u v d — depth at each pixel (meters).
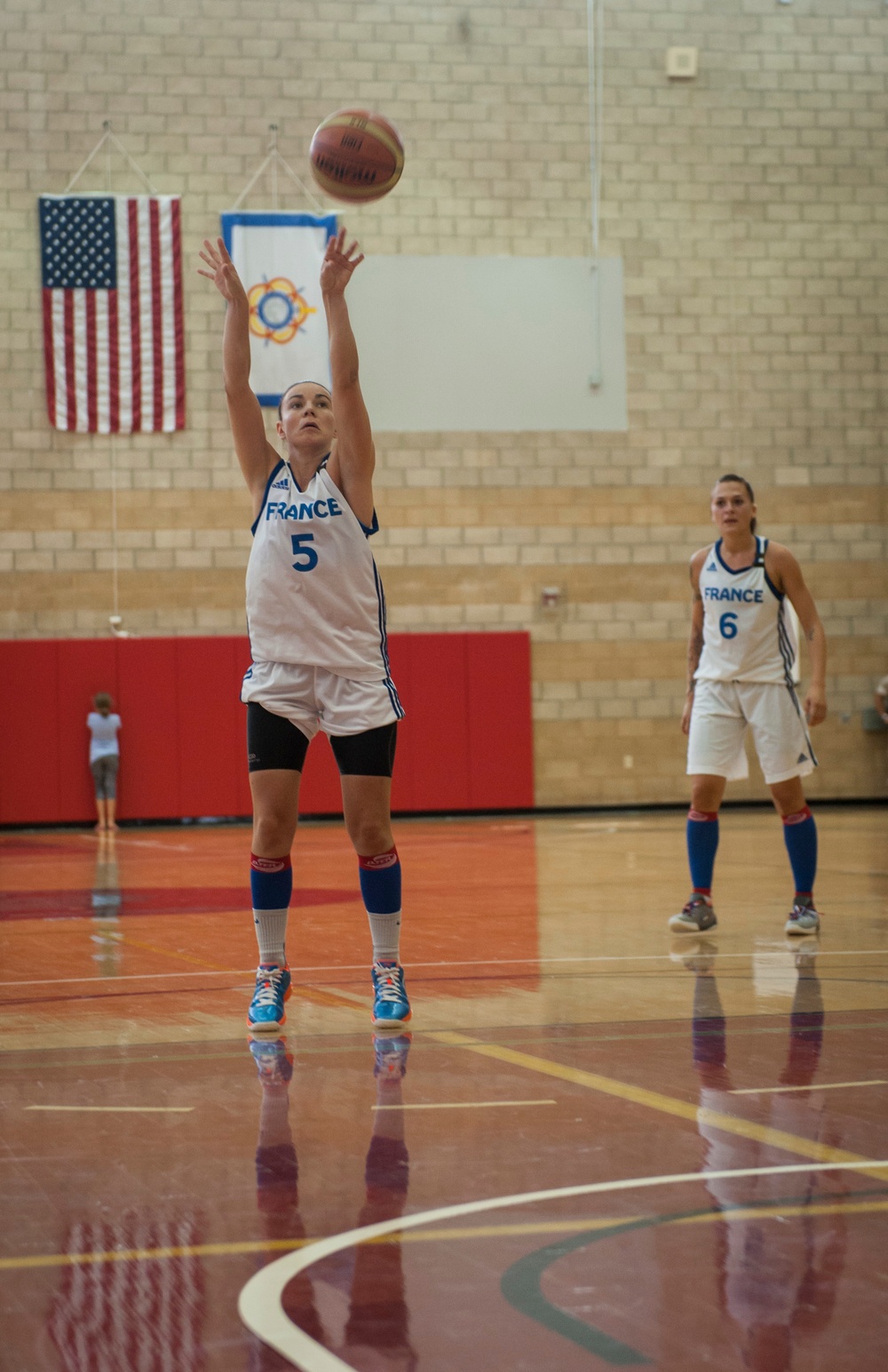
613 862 12.10
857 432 22.47
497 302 21.73
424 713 21.58
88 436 20.80
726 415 22.22
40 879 11.27
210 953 6.54
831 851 12.71
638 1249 2.38
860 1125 3.22
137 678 20.92
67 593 20.83
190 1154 3.04
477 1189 2.74
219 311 21.05
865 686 22.45
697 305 22.20
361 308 21.44
